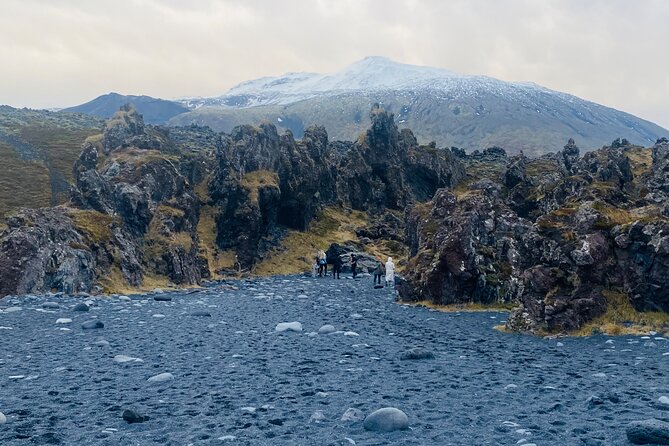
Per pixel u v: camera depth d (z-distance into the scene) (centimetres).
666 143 5631
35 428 1063
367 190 8862
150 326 2527
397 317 2988
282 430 1040
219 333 2328
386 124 9169
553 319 2388
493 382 1450
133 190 5138
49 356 1842
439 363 1720
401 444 954
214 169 6825
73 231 4325
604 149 6525
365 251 7106
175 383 1457
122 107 6719
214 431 1034
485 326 2656
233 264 6191
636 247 2466
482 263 3556
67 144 10244
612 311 2417
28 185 7688
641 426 941
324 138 8912
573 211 2752
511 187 6912
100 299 3600
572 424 1057
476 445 945
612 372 1593
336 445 952
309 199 7644
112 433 1027
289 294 4309
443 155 9638
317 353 1877
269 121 7406
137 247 4834
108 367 1669
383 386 1405
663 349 1964
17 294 3656
